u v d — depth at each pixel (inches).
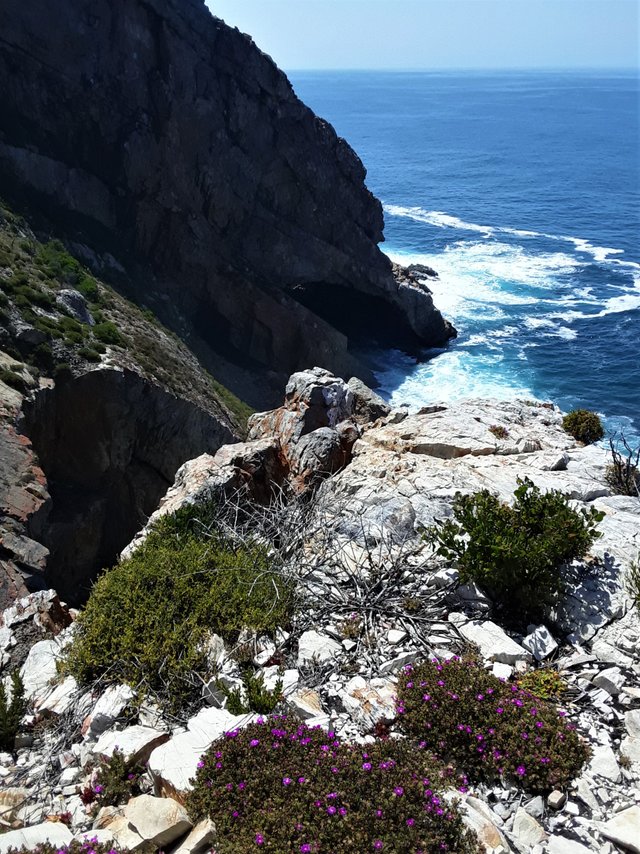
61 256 2503.7
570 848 276.1
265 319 3408.0
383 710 350.3
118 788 325.4
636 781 309.3
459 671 353.1
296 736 316.5
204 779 305.1
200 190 3331.7
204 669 392.5
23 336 1793.8
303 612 434.3
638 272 4576.8
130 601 434.9
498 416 730.8
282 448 734.5
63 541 1662.2
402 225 5935.0
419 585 445.1
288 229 3627.0
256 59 3351.4
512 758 314.8
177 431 2080.5
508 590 420.8
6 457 1362.0
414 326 3683.6
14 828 318.7
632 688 360.2
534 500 448.8
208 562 468.8
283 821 276.4
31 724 390.0
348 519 525.7
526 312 3917.3
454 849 269.1
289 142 3531.0
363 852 261.0
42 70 2918.3
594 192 7460.6
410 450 676.1
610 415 2807.6
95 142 3078.2
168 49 3112.7
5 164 2790.4
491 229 5797.2
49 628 504.7
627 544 470.0
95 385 1829.5
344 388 800.9
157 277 3260.3
